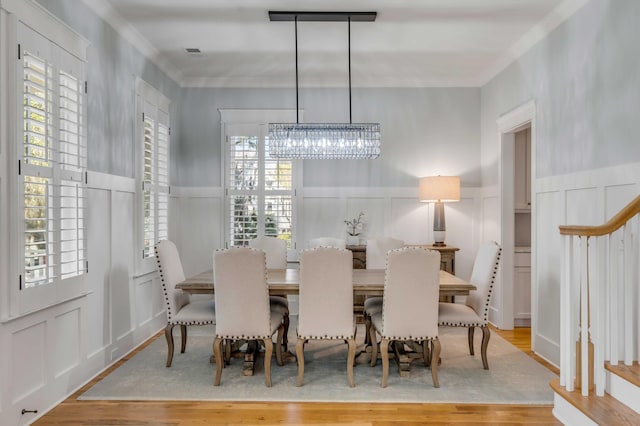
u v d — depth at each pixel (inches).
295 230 222.7
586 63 130.6
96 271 136.4
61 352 117.4
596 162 126.0
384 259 183.0
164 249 147.7
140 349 162.2
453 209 223.3
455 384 129.5
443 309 144.7
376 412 111.6
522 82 174.2
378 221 223.3
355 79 221.1
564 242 108.5
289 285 134.4
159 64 193.2
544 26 153.7
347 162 223.6
